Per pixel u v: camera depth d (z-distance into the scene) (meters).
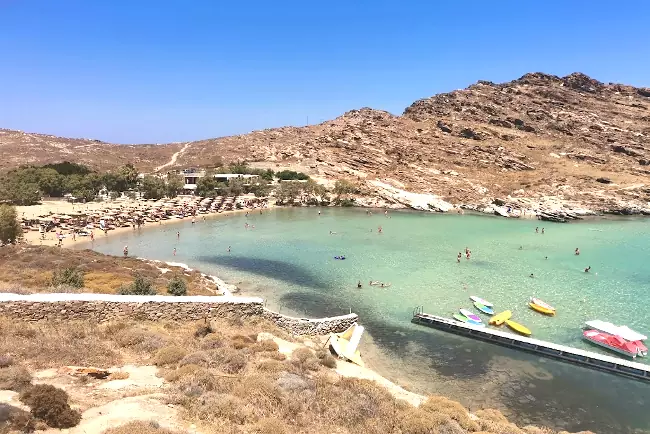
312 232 95.06
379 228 97.81
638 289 53.88
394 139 193.12
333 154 185.38
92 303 27.33
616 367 32.53
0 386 15.97
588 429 25.58
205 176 156.50
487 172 166.38
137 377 19.86
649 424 26.20
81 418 14.70
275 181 163.75
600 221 118.81
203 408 16.45
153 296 30.59
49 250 57.22
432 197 142.50
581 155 176.88
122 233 93.50
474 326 39.66
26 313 25.09
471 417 21.77
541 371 32.72
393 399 22.17
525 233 95.62
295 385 20.56
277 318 35.50
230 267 64.75
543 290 53.22
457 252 74.81
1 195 116.62
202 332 28.19
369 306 47.28
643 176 159.50
